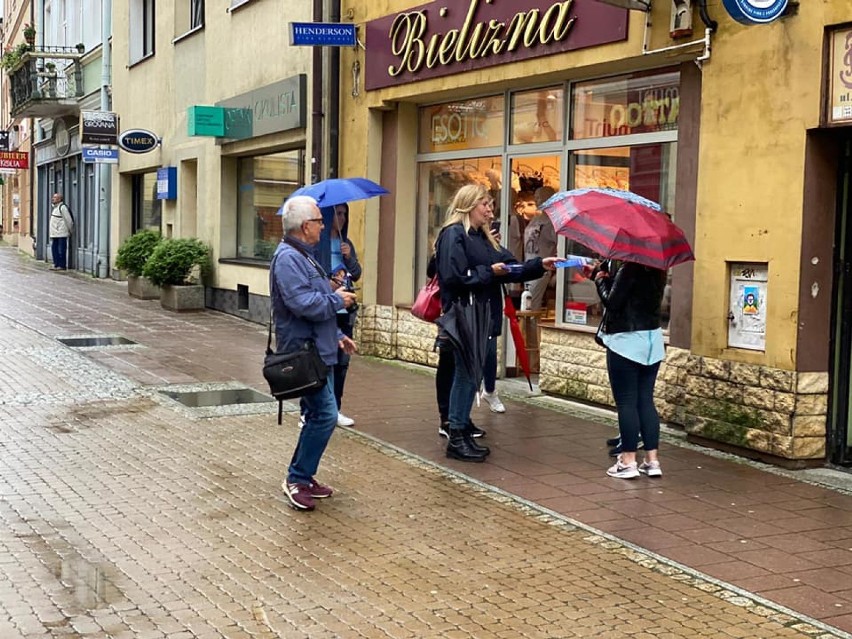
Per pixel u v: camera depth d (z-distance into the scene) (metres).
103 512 6.27
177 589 5.05
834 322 7.45
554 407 9.62
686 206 8.50
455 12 10.95
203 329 15.29
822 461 7.51
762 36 7.48
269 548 5.68
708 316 7.99
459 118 11.84
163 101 20.30
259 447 8.00
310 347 6.17
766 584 5.22
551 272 10.66
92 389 10.24
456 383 7.61
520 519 6.27
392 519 6.24
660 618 4.77
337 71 13.14
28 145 35.44
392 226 12.64
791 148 7.30
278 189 15.86
